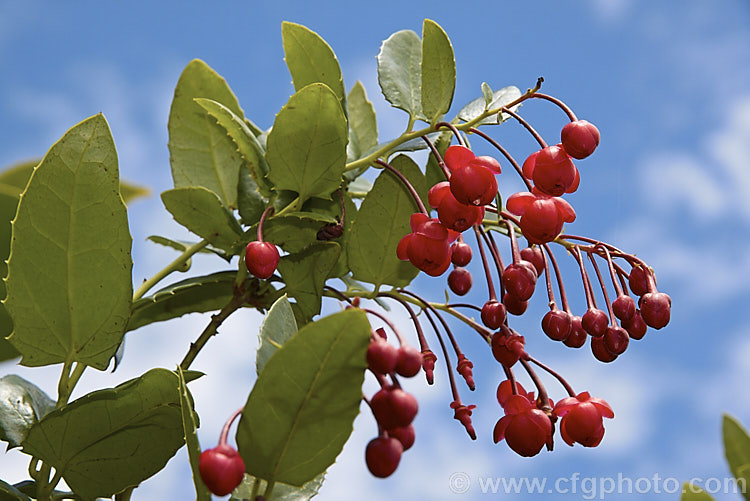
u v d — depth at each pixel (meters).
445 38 0.46
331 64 0.49
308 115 0.47
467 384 0.44
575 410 0.43
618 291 0.45
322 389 0.39
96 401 0.44
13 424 0.46
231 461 0.38
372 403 0.39
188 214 0.48
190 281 0.49
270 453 0.40
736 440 0.40
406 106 0.49
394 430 0.39
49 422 0.44
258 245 0.44
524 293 0.43
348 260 0.47
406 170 0.47
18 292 0.44
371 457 0.39
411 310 0.45
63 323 0.45
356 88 0.57
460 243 0.48
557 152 0.42
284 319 0.42
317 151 0.47
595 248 0.46
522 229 0.42
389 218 0.47
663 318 0.45
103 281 0.45
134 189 0.52
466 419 0.43
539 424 0.42
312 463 0.40
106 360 0.46
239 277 0.49
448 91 0.47
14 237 0.44
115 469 0.45
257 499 0.39
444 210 0.42
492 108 0.49
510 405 0.43
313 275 0.48
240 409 0.39
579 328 0.45
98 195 0.44
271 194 0.49
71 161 0.44
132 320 0.51
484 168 0.41
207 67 0.52
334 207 0.49
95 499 0.46
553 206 0.42
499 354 0.43
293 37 0.49
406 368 0.39
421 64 0.47
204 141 0.52
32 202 0.44
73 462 0.45
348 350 0.39
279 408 0.39
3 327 0.47
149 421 0.45
